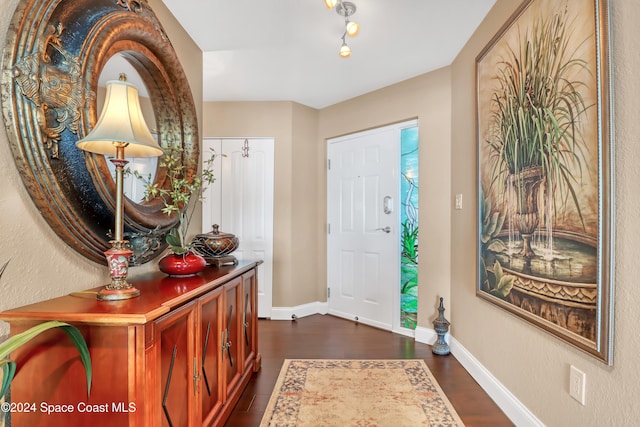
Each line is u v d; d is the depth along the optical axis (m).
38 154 1.03
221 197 3.51
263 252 3.51
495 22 1.93
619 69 1.08
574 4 1.26
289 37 2.26
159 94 1.83
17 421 0.96
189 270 1.56
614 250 1.09
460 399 1.91
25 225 1.04
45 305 1.02
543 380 1.47
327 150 3.72
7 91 0.97
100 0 1.29
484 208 2.04
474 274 2.21
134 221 1.44
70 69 1.12
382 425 1.66
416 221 2.99
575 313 1.25
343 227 3.56
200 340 1.39
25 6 1.00
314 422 1.68
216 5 1.90
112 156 1.43
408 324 3.02
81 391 0.95
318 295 3.72
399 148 3.11
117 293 1.10
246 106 3.50
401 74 2.87
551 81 1.40
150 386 1.00
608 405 1.11
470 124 2.30
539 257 1.47
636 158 1.02
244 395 1.94
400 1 1.89
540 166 1.47
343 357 2.50
